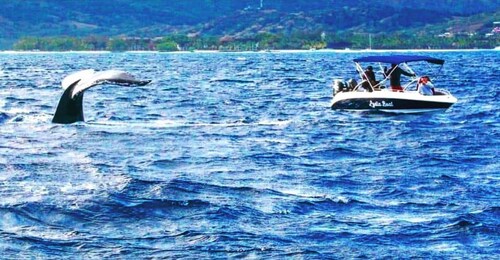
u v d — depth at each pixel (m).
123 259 29.56
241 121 68.88
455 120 71.44
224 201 36.62
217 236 31.95
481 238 32.66
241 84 125.00
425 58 76.00
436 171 45.88
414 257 30.45
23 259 29.27
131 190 37.25
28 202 34.59
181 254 30.12
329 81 134.00
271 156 49.50
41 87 115.06
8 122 60.91
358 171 45.34
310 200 37.47
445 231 33.38
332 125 66.50
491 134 62.00
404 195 39.34
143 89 109.12
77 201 35.06
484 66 197.38
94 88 107.06
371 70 76.38
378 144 56.16
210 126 63.84
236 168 45.22
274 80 136.38
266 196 38.00
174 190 37.81
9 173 40.94
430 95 74.25
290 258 30.03
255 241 31.66
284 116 74.19
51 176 40.38
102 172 41.69
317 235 32.59
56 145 51.47
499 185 41.91
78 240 31.11
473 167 47.41
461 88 114.12
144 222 33.47
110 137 55.28
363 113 75.12
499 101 90.69
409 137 60.03
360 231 33.25
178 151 50.59
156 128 61.25
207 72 170.88
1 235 31.25
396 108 73.69
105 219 33.53
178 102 89.00
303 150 52.25
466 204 37.72
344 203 37.25
